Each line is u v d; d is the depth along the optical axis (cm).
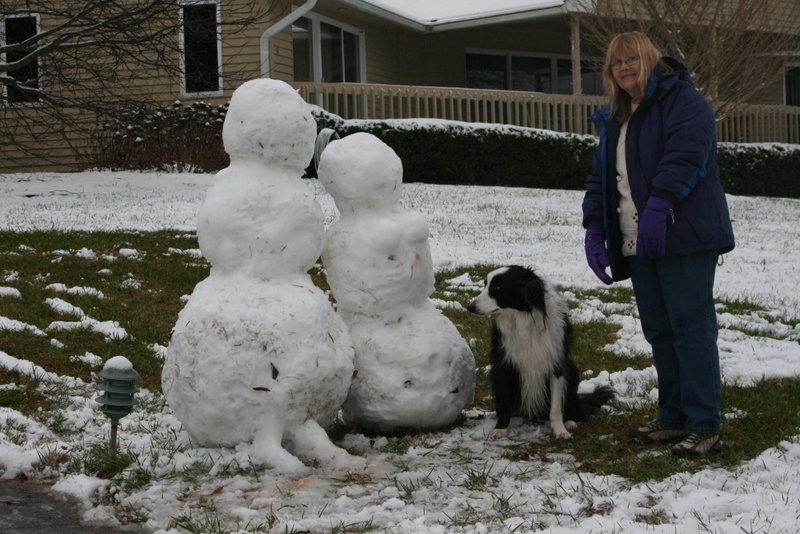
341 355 434
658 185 424
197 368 414
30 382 559
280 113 437
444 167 1875
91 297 787
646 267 457
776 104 2708
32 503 382
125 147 1783
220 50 1939
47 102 1758
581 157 2028
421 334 474
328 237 481
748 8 1912
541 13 2153
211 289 431
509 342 493
